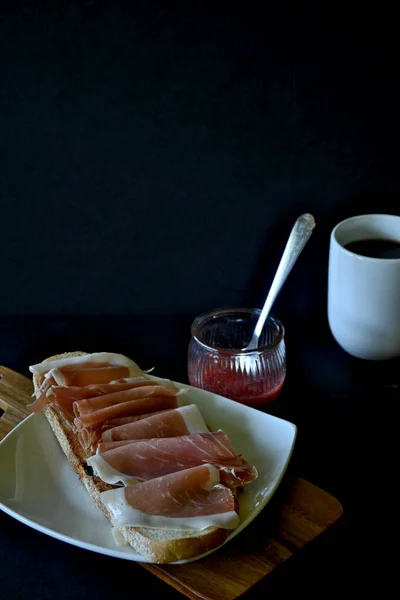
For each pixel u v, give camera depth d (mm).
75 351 841
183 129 809
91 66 784
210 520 655
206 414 767
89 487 709
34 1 759
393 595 660
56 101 799
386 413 796
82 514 706
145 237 860
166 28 769
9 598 663
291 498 711
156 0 758
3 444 745
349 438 773
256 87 791
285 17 764
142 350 859
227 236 857
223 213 846
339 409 800
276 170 826
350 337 825
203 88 792
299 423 787
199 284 883
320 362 847
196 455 696
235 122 805
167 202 842
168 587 669
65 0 758
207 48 776
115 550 664
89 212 849
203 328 833
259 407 794
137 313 893
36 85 792
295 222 828
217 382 787
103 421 725
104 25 768
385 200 839
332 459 755
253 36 771
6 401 800
